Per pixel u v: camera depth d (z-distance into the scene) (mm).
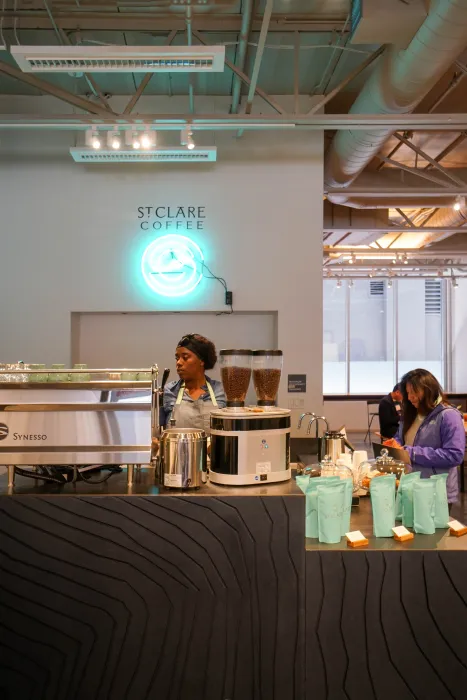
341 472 2537
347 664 2055
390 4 3551
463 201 6980
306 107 5707
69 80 5328
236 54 4910
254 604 1997
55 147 5539
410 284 14859
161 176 5551
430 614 2084
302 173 5555
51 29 4531
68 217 5531
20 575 1971
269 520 2008
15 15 4262
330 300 14828
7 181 5527
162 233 5531
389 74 4238
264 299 5531
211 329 5750
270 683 1989
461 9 3254
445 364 14820
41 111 5535
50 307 5504
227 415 2133
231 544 1997
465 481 7438
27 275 5512
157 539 1986
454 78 5406
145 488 2094
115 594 1977
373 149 5410
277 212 5551
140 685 1967
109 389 2074
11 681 1955
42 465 2137
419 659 2072
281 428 2213
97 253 5523
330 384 14773
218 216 5547
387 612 2074
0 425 2061
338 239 9906
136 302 5512
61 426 2062
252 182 5555
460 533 2293
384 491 2281
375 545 2156
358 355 14844
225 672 1980
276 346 5652
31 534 1977
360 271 13164
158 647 1976
